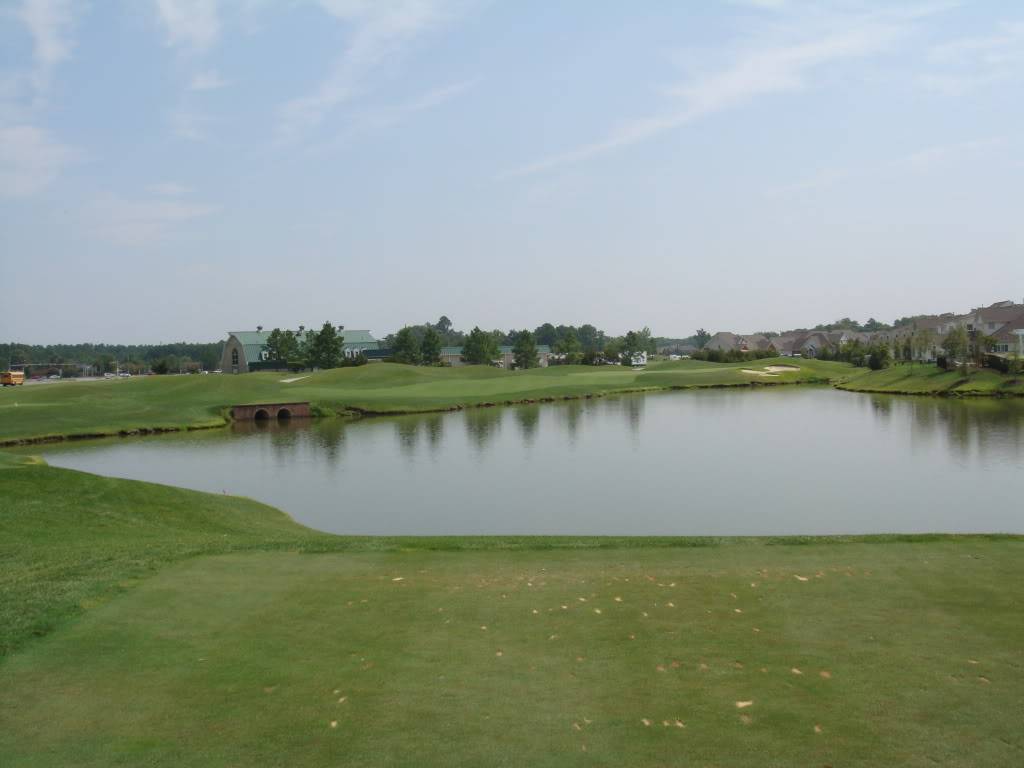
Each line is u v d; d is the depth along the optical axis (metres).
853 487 34.41
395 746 7.44
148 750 7.44
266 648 9.91
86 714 8.17
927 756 7.11
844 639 9.94
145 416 66.12
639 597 11.88
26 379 176.25
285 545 15.87
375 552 15.16
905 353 123.75
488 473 39.81
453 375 113.38
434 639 10.20
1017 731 7.54
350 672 9.16
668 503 31.80
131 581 12.84
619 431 55.97
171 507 23.14
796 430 54.50
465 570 13.69
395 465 43.09
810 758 7.12
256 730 7.80
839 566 13.36
